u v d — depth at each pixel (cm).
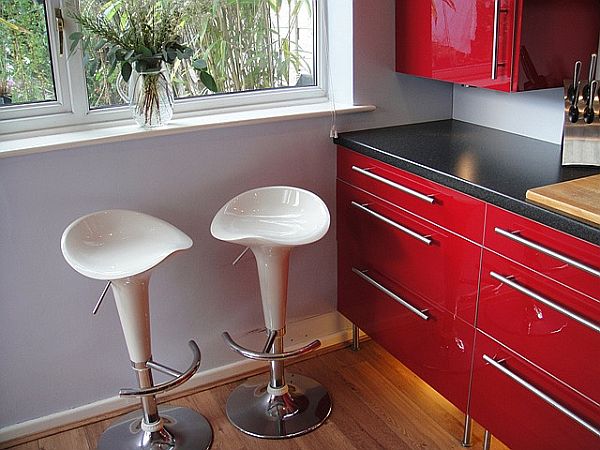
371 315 273
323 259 289
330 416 257
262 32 269
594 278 168
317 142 269
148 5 240
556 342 185
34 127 234
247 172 260
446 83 288
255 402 263
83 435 251
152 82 232
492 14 217
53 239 233
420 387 274
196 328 270
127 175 238
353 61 265
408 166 227
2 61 229
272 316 246
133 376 265
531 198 183
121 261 211
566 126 216
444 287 225
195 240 258
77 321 246
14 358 240
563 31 220
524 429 204
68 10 231
